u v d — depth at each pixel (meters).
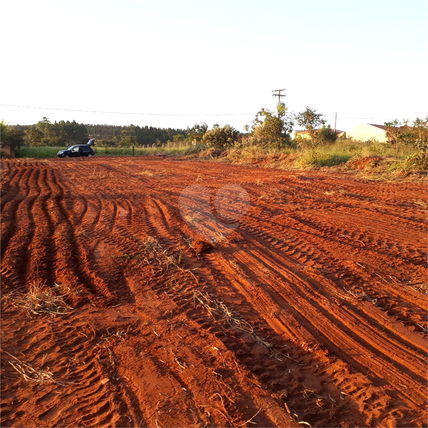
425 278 5.58
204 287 5.29
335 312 4.63
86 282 5.47
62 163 27.12
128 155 43.47
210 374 3.41
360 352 3.84
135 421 2.85
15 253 6.41
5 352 3.79
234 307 4.76
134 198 12.18
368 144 26.95
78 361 3.66
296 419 2.87
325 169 20.23
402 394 3.22
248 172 20.22
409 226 8.41
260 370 3.50
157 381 3.33
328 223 8.71
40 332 4.17
